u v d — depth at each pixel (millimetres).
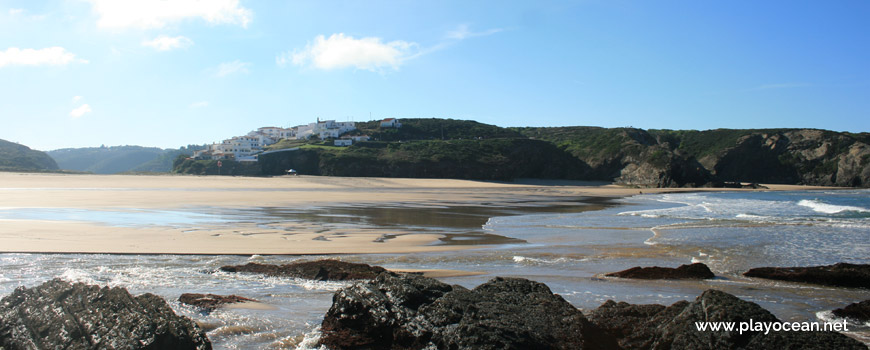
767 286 13062
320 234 22422
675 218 32031
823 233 24000
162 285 12047
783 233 23969
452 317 7535
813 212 38875
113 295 7633
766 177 128000
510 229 25812
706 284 13219
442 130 164250
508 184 103125
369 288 8516
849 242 21094
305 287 12016
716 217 32938
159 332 6738
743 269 15438
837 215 36062
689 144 148000
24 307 7434
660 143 141875
